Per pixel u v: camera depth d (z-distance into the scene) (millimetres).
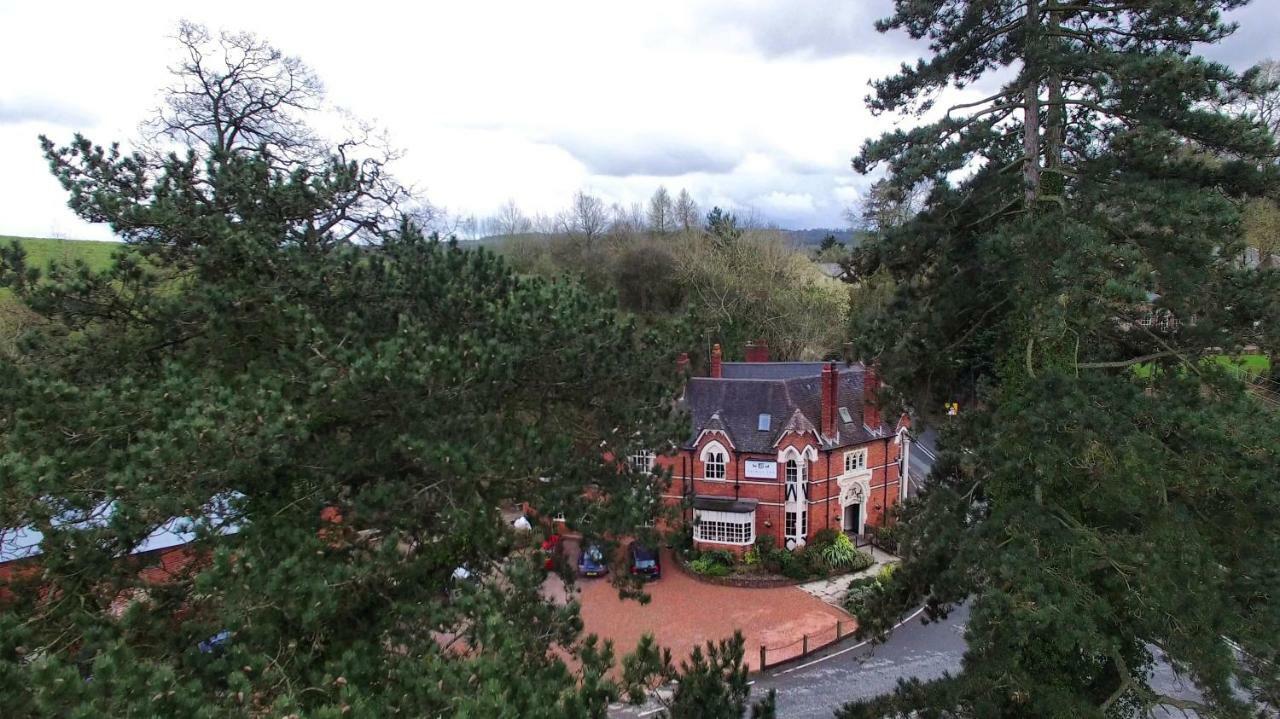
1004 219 14281
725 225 63188
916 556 14891
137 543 7953
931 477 16375
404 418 9914
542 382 11805
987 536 12195
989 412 13711
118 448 8523
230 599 7414
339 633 9172
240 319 10656
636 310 60844
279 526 9047
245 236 10797
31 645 7082
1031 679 11758
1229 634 10469
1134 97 11820
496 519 10844
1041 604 10281
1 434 8812
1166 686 19766
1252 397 11875
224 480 8477
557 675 8594
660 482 13102
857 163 14500
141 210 10617
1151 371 13758
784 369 39844
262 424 8328
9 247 10836
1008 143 14711
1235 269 11930
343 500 10094
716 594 28734
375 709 6703
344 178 13008
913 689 12828
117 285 11508
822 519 31844
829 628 25484
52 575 7809
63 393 8406
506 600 9609
